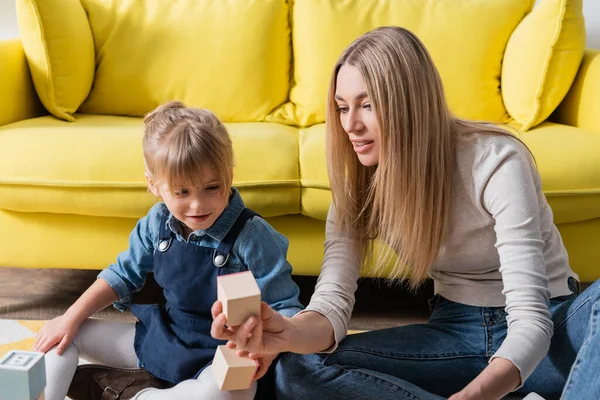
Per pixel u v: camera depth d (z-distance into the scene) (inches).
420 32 79.4
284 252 50.1
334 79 46.5
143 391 44.8
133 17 81.1
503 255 43.0
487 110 78.4
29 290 75.5
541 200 48.2
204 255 48.4
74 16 78.0
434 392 48.1
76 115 80.1
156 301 73.5
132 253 52.1
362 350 46.8
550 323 40.9
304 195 66.4
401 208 45.5
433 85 44.3
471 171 45.2
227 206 48.8
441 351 47.6
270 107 81.4
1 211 69.6
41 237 69.5
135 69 80.3
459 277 49.7
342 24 80.2
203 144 44.9
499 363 39.4
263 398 46.8
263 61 80.6
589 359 36.5
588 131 71.5
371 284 78.4
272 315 39.4
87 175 65.6
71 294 74.9
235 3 81.5
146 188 65.4
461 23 79.2
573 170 65.4
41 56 75.5
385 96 43.3
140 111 81.5
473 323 48.3
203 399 42.9
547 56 73.0
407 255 47.3
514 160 44.3
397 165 44.3
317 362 45.4
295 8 83.0
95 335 50.9
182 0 82.1
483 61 78.4
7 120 74.9
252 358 40.4
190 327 48.8
